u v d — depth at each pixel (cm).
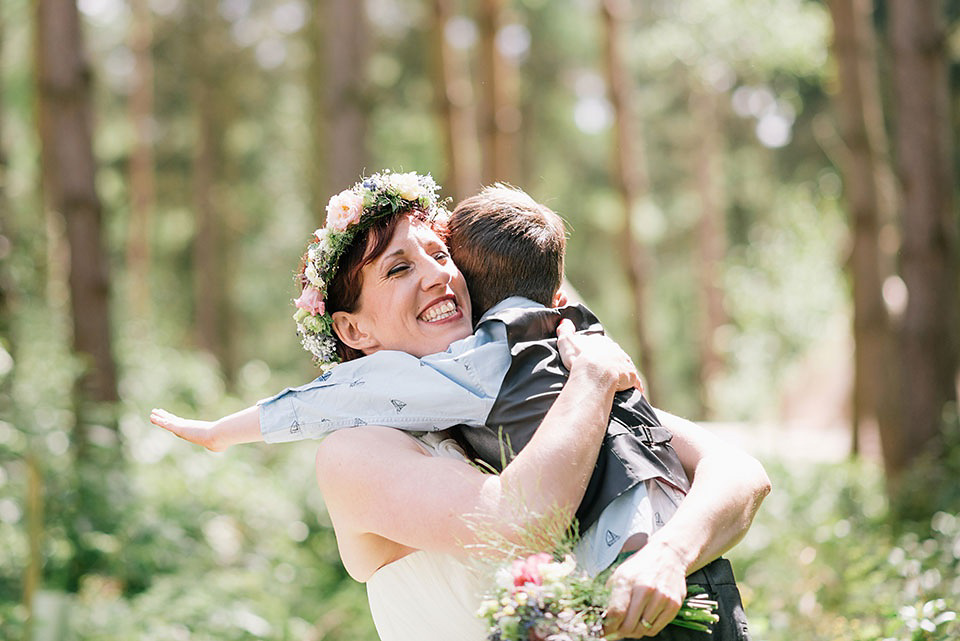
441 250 195
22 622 385
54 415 596
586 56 2159
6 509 514
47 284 733
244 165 2106
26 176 1183
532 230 198
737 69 1303
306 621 570
